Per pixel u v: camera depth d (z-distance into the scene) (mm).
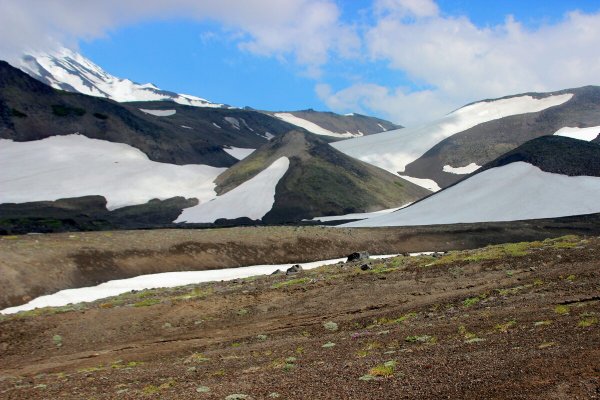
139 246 80688
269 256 90562
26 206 173000
